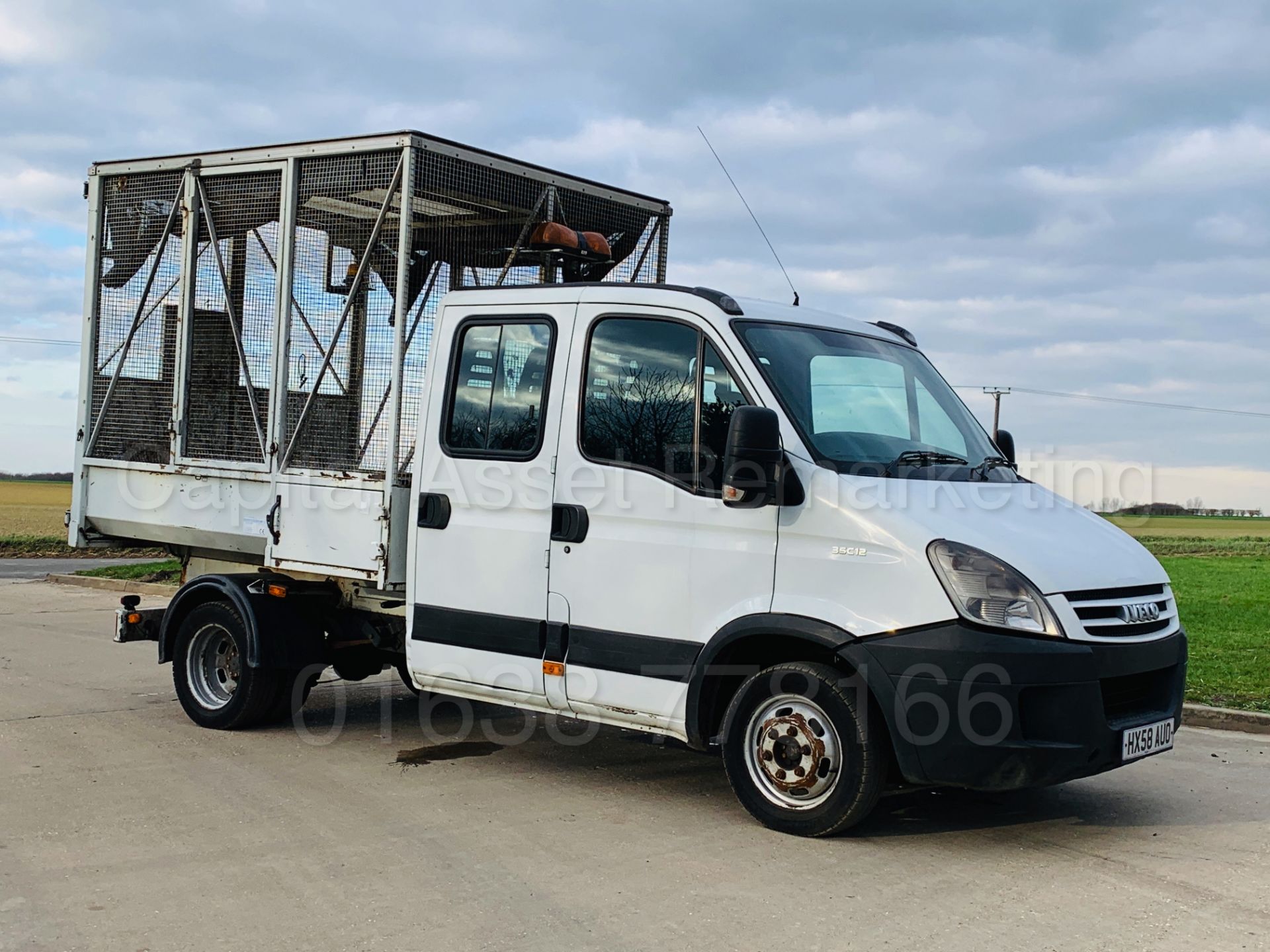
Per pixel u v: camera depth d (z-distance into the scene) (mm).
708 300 6082
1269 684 10094
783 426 5766
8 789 6418
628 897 4859
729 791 6621
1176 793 6719
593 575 6199
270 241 7781
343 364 7332
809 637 5492
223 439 8023
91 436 8836
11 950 4258
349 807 6184
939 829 5902
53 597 17250
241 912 4648
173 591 17531
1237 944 4422
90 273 8828
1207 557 48719
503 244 7758
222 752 7391
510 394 6633
